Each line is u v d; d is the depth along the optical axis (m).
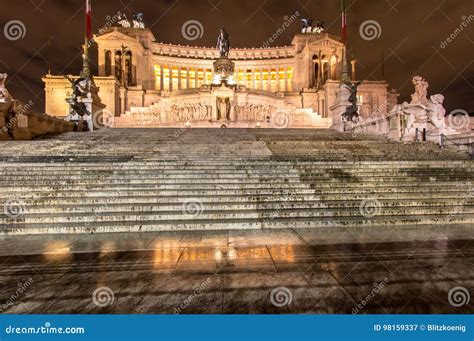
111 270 5.11
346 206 9.37
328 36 58.72
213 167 11.66
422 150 14.98
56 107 46.97
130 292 4.31
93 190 9.82
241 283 4.60
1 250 6.23
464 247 6.30
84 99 24.89
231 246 6.46
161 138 17.83
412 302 3.99
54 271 5.08
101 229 7.72
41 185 9.94
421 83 18.45
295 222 8.21
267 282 4.63
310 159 13.13
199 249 6.25
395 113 18.88
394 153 14.43
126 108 50.28
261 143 15.73
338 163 11.99
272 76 65.81
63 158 12.65
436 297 4.12
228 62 46.34
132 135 18.98
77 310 3.85
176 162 11.88
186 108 42.28
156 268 5.21
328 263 5.41
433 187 10.55
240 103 42.03
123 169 11.34
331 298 4.12
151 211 9.00
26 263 5.46
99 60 55.50
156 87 65.19
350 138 18.89
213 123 38.72
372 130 21.56
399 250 6.11
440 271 5.01
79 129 23.48
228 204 9.36
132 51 56.53
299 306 3.92
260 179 10.95
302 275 4.88
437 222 8.50
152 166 11.66
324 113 48.47
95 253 6.02
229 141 16.64
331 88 47.53
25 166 11.13
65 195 9.69
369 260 5.55
